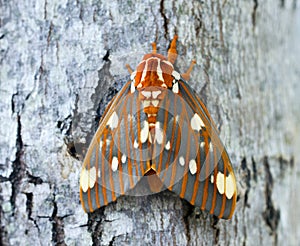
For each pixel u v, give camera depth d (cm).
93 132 39
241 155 42
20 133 40
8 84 40
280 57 50
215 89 41
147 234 38
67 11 40
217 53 41
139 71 38
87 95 39
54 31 40
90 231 39
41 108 40
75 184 39
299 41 60
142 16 40
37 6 40
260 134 44
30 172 39
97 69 39
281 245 46
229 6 42
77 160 39
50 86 40
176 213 39
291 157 50
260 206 43
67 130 39
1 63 40
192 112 38
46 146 39
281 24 51
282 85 49
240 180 42
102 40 39
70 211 39
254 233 42
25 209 39
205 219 39
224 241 40
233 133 41
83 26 40
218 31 41
